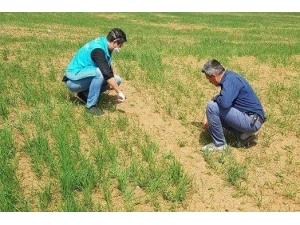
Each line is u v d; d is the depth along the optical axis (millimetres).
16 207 4273
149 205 4469
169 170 4941
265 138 6152
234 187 4863
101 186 4680
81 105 7031
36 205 4352
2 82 7855
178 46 13008
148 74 9203
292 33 19234
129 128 6285
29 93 7254
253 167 5305
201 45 13500
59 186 4641
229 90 5281
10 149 5305
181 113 6852
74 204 4234
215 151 5621
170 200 4547
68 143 5484
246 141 5883
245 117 5484
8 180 4617
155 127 6438
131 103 7445
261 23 23734
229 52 12188
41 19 19703
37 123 6117
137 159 5293
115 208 4375
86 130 6102
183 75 9508
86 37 14727
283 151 5812
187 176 4934
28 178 4820
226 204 4555
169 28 19031
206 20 24156
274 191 4828
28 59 10219
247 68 10430
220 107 5430
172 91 8164
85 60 6570
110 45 6531
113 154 5289
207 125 5902
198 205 4512
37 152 5250
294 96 8133
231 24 22375
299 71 10391
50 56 10672
